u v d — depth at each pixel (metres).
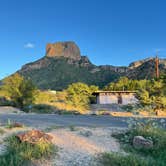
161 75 41.97
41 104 39.97
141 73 146.12
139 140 10.34
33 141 9.15
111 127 14.16
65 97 48.22
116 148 10.10
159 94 37.78
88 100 49.25
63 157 8.80
